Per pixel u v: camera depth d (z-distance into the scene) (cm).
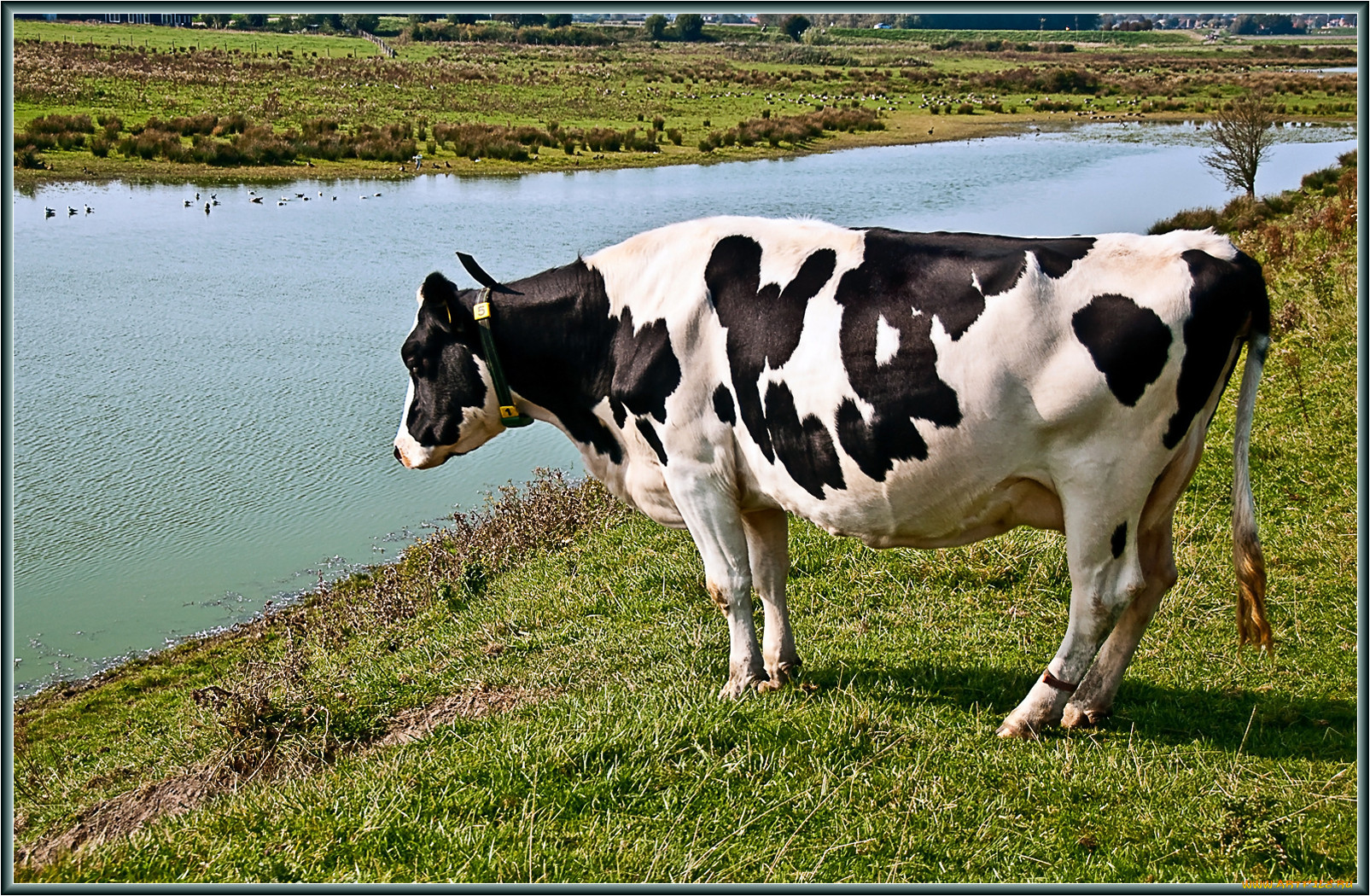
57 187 2905
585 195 3045
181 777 572
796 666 544
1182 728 477
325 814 428
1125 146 4350
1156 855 391
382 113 4525
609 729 467
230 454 1303
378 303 1933
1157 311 400
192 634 920
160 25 10850
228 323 1806
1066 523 434
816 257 464
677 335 495
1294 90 6575
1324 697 497
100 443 1334
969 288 423
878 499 462
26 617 951
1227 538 681
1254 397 419
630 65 8119
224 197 2889
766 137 4250
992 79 7469
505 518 952
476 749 470
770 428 479
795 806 422
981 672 539
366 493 1206
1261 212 2236
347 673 670
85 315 1839
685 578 707
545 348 540
